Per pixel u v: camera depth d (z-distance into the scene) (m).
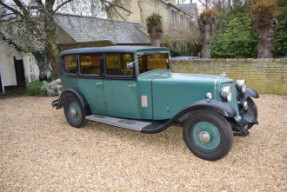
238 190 2.93
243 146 4.12
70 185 3.15
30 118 6.56
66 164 3.72
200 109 3.68
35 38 9.39
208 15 11.92
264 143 4.21
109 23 11.58
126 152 4.09
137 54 4.28
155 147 4.27
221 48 13.04
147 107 4.39
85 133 5.12
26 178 3.34
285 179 3.11
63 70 5.60
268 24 8.96
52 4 9.77
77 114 5.38
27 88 10.98
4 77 12.73
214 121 3.47
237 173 3.30
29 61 12.74
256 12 9.06
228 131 3.42
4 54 12.70
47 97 9.91
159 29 14.23
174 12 20.44
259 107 6.59
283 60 7.75
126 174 3.38
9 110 7.69
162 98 4.21
